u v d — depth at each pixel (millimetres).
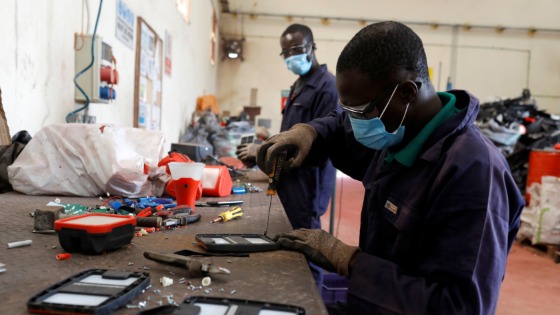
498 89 8508
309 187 2012
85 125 1324
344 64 822
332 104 2113
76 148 1296
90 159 1277
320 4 8227
